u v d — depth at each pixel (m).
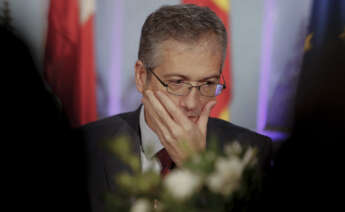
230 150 1.17
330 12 4.79
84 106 5.88
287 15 6.94
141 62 2.14
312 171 1.69
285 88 6.77
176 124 1.96
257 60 7.04
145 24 2.10
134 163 1.14
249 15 6.98
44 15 6.23
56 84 5.81
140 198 1.09
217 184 1.04
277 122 6.73
